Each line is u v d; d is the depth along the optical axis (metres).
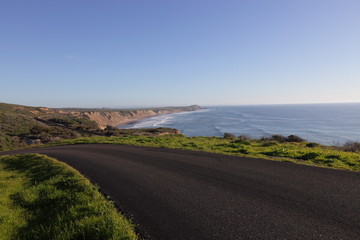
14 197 5.96
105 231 3.45
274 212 3.95
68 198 5.12
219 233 3.34
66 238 3.47
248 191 5.05
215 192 5.09
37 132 34.88
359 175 5.94
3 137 30.12
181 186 5.64
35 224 4.37
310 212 3.87
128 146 14.76
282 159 8.45
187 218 3.88
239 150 11.09
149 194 5.17
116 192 5.42
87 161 9.79
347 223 3.45
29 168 9.66
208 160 8.66
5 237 3.92
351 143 14.84
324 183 5.36
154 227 3.63
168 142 16.64
